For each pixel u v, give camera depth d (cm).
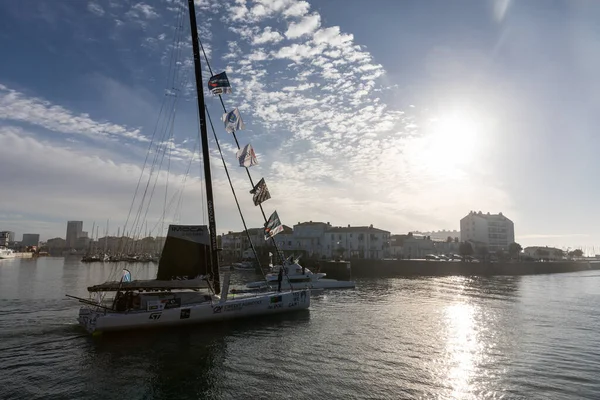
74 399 1214
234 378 1402
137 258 13162
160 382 1361
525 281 6888
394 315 2723
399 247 13550
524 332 2225
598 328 2356
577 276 9175
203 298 2203
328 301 3491
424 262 8712
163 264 2147
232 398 1231
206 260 2205
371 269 8600
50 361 1565
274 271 4897
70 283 4984
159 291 2147
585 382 1399
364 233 11319
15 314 2519
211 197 2448
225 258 12200
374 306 3172
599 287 5691
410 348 1822
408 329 2245
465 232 16350
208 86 2503
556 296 4253
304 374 1448
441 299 3766
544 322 2556
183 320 2039
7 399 1208
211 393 1270
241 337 1964
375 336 2050
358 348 1805
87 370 1467
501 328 2334
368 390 1299
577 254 18225
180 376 1418
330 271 6294
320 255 11325
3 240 19175
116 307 1988
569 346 1905
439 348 1831
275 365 1546
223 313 2166
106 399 1217
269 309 2391
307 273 4741
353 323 2383
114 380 1374
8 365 1514
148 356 1638
